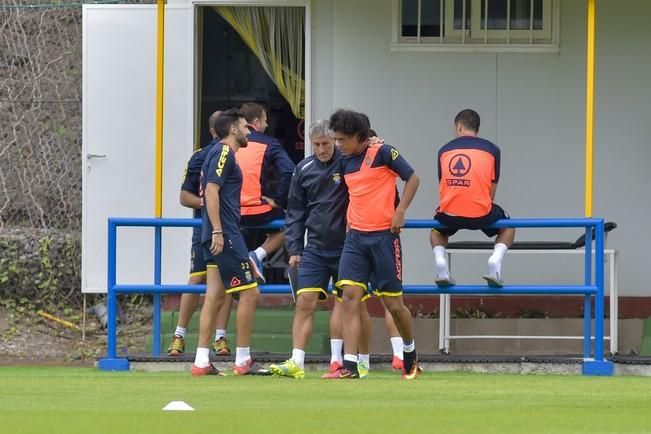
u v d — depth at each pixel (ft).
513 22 166.50
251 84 174.70
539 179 165.78
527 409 96.53
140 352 172.45
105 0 197.67
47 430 80.07
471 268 164.86
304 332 127.24
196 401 102.47
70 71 200.34
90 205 169.68
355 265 123.13
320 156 125.70
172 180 168.66
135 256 169.48
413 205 166.09
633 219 164.96
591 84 141.38
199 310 163.12
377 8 166.30
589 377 133.28
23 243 191.83
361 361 132.46
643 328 161.79
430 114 166.20
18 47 201.26
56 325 186.39
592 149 141.59
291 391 112.16
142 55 169.58
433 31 166.71
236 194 126.93
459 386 118.73
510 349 160.66
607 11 165.37
